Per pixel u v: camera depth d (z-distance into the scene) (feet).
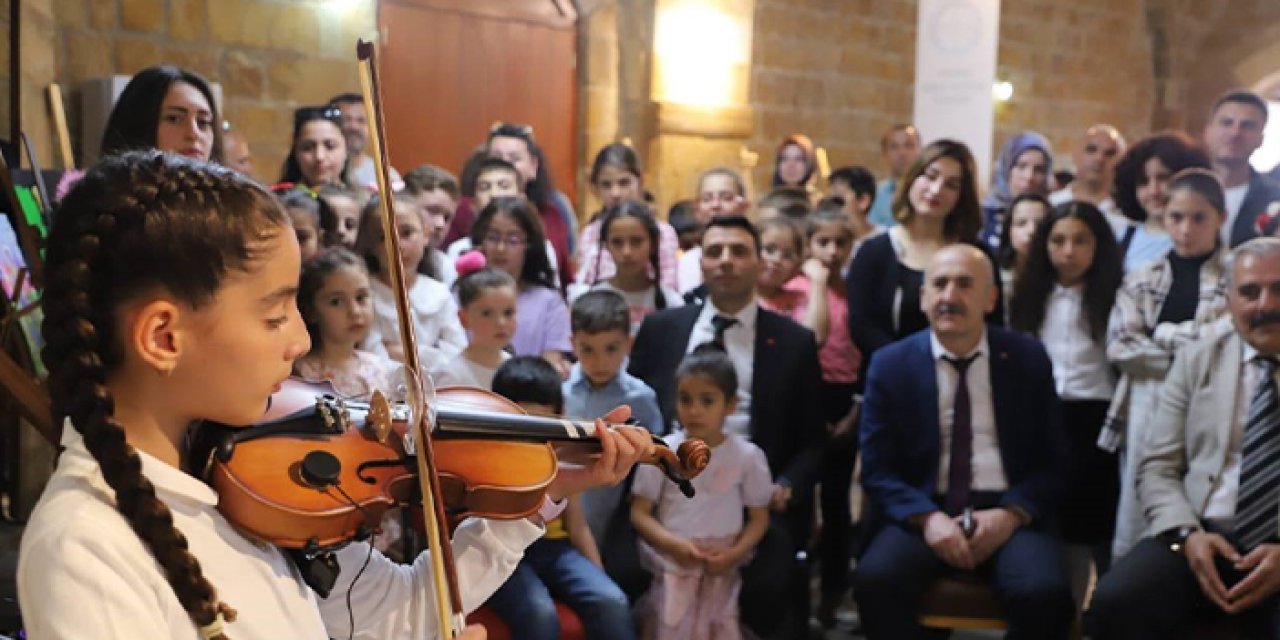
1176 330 11.82
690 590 10.55
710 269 12.01
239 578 3.71
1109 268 12.96
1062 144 31.68
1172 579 9.80
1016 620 10.13
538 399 10.11
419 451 4.31
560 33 23.29
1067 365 13.09
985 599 10.39
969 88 21.02
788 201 17.38
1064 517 12.99
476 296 11.18
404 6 21.39
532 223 13.34
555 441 5.23
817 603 13.91
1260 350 10.02
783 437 11.82
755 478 10.89
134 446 3.56
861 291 13.70
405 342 4.66
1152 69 33.78
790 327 12.08
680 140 23.71
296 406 4.75
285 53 17.42
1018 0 30.14
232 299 3.53
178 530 3.41
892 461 11.21
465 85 22.22
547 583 10.22
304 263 10.19
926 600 10.48
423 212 13.04
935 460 11.05
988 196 20.45
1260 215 13.76
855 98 27.48
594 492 11.00
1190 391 10.53
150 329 3.45
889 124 28.22
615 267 15.70
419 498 4.71
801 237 14.64
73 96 15.56
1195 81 34.27
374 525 4.44
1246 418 10.17
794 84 26.32
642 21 23.70
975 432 11.07
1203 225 12.12
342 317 10.00
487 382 11.25
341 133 14.60
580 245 17.03
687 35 23.54
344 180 15.23
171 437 3.67
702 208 18.11
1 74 13.64
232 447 3.98
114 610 3.25
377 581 4.55
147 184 3.49
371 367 10.28
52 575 3.25
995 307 13.33
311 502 4.07
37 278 9.89
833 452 13.48
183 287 3.44
